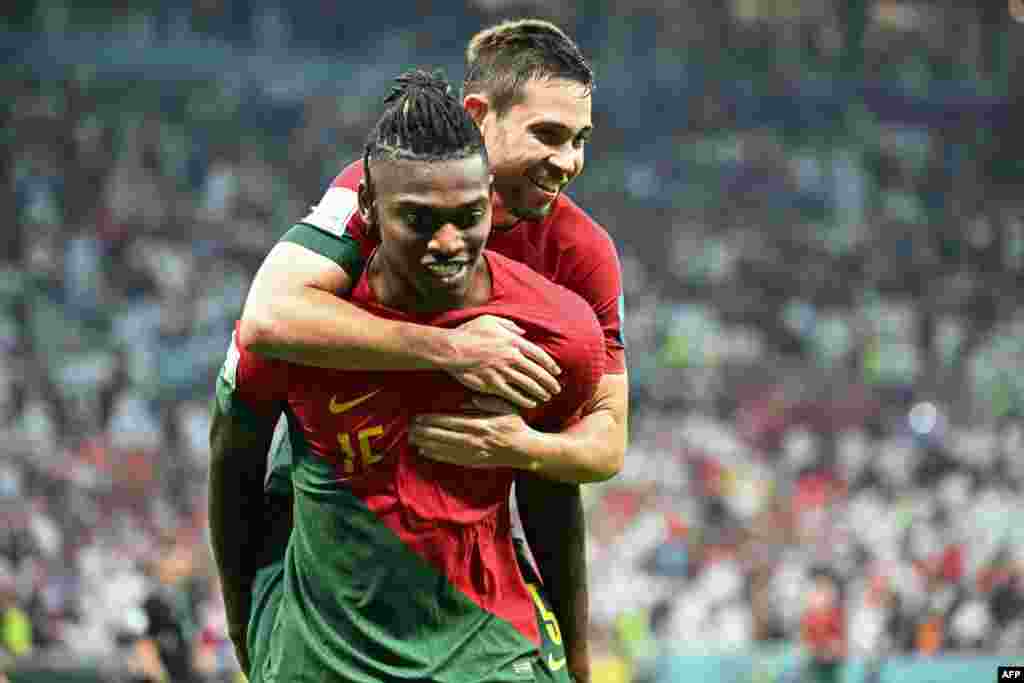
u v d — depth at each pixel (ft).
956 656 85.05
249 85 178.50
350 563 18.47
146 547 87.10
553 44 19.47
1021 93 213.46
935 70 214.07
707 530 109.29
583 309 18.80
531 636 19.12
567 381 18.63
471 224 17.13
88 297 134.21
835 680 82.53
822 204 192.54
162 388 120.47
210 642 59.88
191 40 177.88
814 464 130.72
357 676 18.39
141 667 55.06
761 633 95.45
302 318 17.67
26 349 123.34
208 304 135.85
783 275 172.86
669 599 97.76
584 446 18.92
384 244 17.37
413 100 17.12
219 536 20.43
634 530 105.09
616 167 189.37
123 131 166.20
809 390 146.20
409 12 192.24
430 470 18.31
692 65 202.90
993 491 125.39
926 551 111.45
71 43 170.91
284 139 176.65
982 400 150.10
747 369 148.77
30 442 102.63
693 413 136.67
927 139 208.74
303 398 18.42
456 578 18.52
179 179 162.71
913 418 143.43
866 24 216.54
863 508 120.26
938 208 197.67
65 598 80.79
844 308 168.35
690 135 197.77
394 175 16.89
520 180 19.52
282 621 19.25
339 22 187.93
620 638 84.58
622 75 197.88
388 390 18.11
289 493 20.27
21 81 168.35
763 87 203.82
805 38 211.41
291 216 162.81
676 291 164.96
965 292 177.47
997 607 99.19
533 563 20.86
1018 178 206.08
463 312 18.16
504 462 18.20
